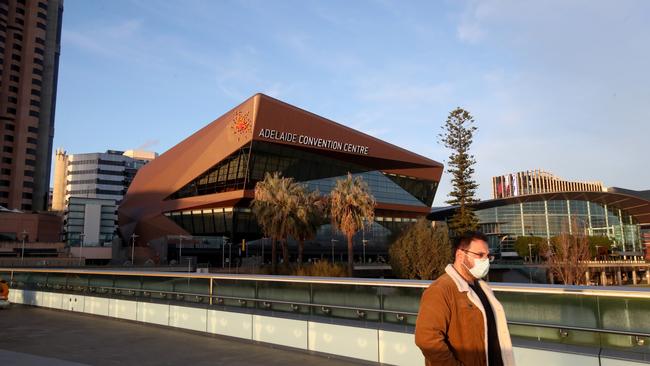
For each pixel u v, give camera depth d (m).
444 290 3.16
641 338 5.61
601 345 5.96
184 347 9.42
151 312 12.28
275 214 44.19
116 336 10.63
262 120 78.06
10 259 70.00
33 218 93.06
